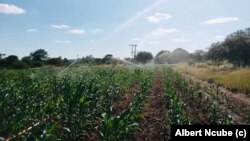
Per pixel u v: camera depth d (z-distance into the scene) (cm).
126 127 898
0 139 779
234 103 1806
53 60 5328
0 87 1402
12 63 5062
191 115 1338
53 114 1098
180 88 2488
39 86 1583
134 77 2831
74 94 1030
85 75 2386
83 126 1044
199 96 1880
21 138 803
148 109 1527
